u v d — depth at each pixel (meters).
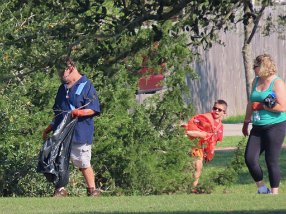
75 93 36.69
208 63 90.38
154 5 21.44
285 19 43.25
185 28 24.31
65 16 23.05
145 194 41.34
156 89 44.34
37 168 38.16
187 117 42.69
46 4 22.09
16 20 32.31
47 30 22.58
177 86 42.12
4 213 30.19
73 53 24.73
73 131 37.00
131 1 21.47
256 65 36.12
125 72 40.16
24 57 23.28
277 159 36.50
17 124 40.44
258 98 36.22
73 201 34.19
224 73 93.06
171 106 42.03
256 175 36.84
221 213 28.38
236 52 94.81
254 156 36.62
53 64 22.64
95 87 38.19
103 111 41.47
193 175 42.19
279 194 35.50
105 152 41.22
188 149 42.19
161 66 41.22
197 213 28.47
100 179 41.75
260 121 36.25
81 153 37.53
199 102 88.50
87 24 21.77
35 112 40.72
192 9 22.23
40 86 40.34
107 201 34.12
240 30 83.94
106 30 21.86
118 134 41.34
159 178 41.47
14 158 40.47
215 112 42.72
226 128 81.62
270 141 36.22
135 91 41.91
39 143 40.75
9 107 40.09
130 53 22.98
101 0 21.34
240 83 95.56
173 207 30.88
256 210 29.14
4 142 40.31
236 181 45.28
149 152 41.62
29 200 34.69
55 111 36.81
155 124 42.19
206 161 42.81
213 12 22.59
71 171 40.53
